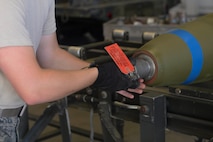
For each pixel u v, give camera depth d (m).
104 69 1.09
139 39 2.86
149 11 3.97
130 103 1.38
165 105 1.23
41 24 1.26
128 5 3.83
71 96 1.55
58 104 1.59
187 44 1.17
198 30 1.21
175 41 1.16
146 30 2.84
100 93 1.43
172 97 1.27
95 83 1.11
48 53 1.41
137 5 3.89
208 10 3.03
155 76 1.12
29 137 1.60
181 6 3.25
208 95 1.21
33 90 1.04
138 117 1.36
